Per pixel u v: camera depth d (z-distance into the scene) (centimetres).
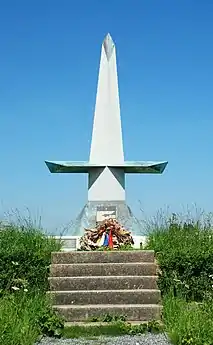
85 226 1803
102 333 997
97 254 1268
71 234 1788
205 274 1234
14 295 1097
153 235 1405
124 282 1198
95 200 1869
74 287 1191
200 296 1215
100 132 1903
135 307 1111
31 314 983
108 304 1147
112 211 1847
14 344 838
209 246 1281
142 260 1270
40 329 972
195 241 1321
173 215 1450
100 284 1195
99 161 1886
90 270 1232
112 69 1936
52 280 1197
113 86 1928
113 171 1886
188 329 895
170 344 897
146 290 1166
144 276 1211
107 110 1914
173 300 1114
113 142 1898
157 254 1284
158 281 1214
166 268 1241
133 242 1554
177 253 1250
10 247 1235
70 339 949
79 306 1123
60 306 1127
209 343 852
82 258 1264
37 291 1169
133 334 988
